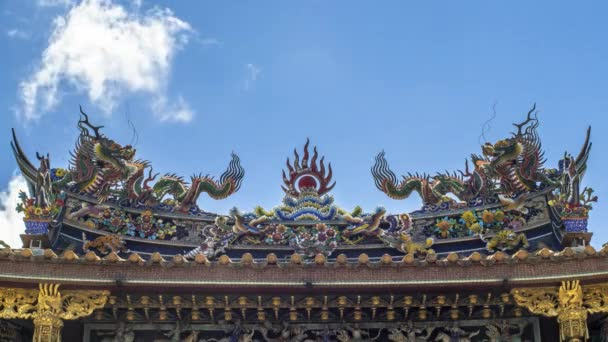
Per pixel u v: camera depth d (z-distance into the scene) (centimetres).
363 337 2267
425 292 2164
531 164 2583
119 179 2597
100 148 2592
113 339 2262
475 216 2566
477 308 2253
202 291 2147
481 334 2277
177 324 2264
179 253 2556
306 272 2134
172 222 2598
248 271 2133
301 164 2691
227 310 2222
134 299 2191
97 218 2530
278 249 2547
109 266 2119
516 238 2477
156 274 2117
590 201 2395
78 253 2428
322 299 2188
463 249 2531
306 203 2609
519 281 2116
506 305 2238
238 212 2591
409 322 2269
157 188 2628
